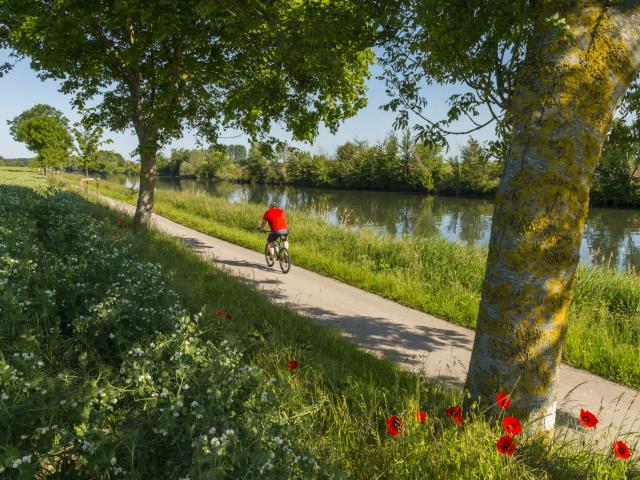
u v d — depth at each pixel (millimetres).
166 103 12125
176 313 4395
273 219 11297
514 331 3223
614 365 5828
